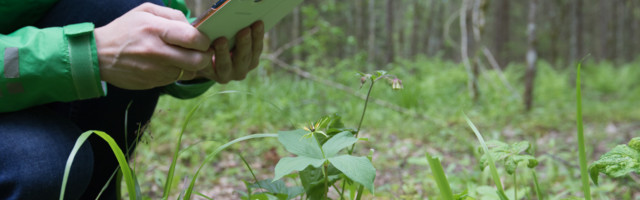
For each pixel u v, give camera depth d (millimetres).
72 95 942
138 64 957
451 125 5094
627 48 28688
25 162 873
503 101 7305
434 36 29531
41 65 891
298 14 11195
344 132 990
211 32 999
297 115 4953
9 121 920
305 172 1114
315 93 6129
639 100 9992
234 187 2537
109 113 1228
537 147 4062
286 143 954
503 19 22312
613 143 4148
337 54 15594
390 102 5832
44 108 1015
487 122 5691
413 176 2805
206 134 3922
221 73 1168
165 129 3861
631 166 987
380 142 4055
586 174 955
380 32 22812
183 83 1381
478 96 7371
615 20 26422
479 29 7824
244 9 991
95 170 1282
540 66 13734
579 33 18234
